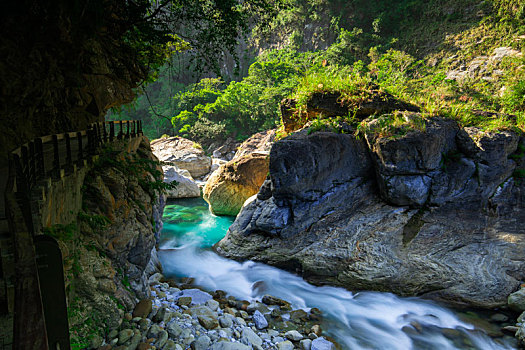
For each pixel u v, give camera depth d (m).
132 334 5.34
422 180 9.14
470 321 7.20
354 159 9.93
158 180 9.01
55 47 5.42
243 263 10.38
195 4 8.95
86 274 4.92
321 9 70.12
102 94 8.88
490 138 8.97
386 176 9.26
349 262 8.81
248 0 9.62
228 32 9.46
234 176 17.09
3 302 2.94
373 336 6.67
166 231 14.57
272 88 57.16
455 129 9.50
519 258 8.16
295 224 9.83
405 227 9.04
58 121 6.70
